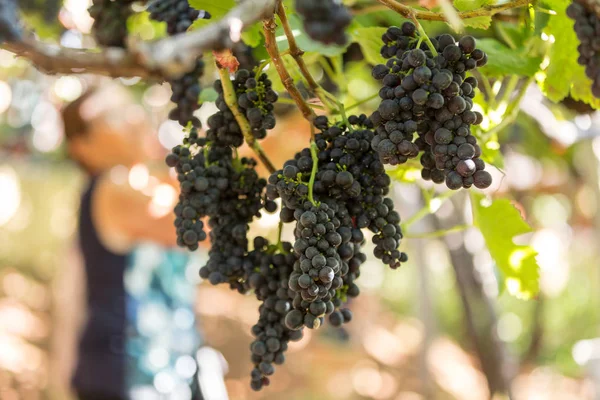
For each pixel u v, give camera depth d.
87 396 2.14
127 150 2.19
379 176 0.98
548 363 4.88
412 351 5.31
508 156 2.35
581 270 5.38
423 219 2.54
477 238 2.76
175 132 2.58
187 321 2.33
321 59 1.38
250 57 1.16
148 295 2.21
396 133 0.91
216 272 1.06
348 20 0.74
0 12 0.70
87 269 2.17
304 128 1.84
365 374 4.87
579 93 1.17
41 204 5.16
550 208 4.46
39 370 4.30
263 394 4.46
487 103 1.27
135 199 2.14
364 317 5.82
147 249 2.20
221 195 1.08
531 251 1.23
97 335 2.11
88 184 2.23
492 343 2.75
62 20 1.42
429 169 0.97
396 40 0.96
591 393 2.43
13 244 5.27
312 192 0.96
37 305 4.98
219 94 1.07
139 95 2.44
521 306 5.46
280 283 1.02
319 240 0.93
